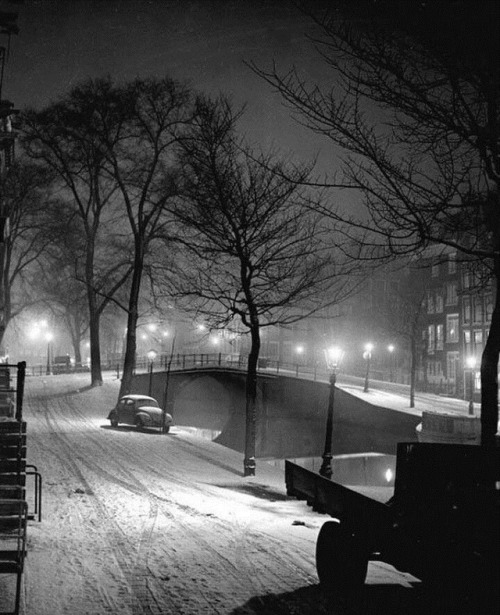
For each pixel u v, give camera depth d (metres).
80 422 43.09
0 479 11.93
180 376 64.00
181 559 11.11
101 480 21.62
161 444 34.28
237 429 67.12
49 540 12.12
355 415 53.81
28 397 55.47
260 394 63.75
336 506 9.39
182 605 8.51
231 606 8.52
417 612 8.23
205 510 17.08
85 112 49.50
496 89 9.84
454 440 37.59
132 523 14.53
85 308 81.75
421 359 82.62
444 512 7.33
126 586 9.32
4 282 63.88
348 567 8.90
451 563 7.04
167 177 49.00
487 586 6.48
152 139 48.66
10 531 9.87
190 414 73.19
